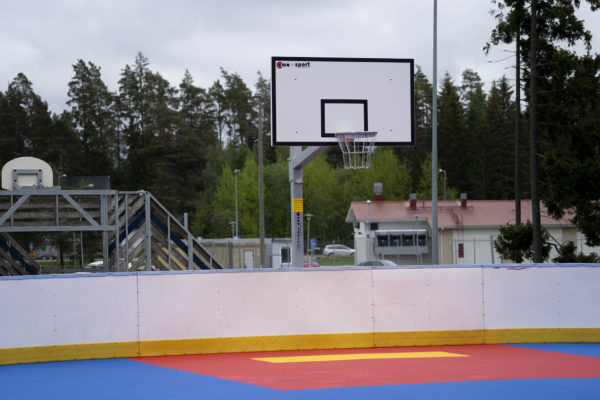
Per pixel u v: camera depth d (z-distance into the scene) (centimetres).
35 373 1211
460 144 10388
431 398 939
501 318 1505
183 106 12344
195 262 2364
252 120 13250
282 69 2012
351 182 10131
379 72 2041
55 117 10994
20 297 1327
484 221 5288
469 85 13462
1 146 9806
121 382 1107
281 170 9656
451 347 1459
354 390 998
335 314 1448
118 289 1371
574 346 1466
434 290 1484
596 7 3225
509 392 978
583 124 3266
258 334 1418
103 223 2166
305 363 1257
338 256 7456
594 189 3152
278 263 4488
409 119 2042
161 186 9575
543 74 3328
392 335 1463
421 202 5659
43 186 2275
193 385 1063
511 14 3206
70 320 1346
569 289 1527
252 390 1011
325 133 2022
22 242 3597
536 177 3172
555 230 5128
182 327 1391
